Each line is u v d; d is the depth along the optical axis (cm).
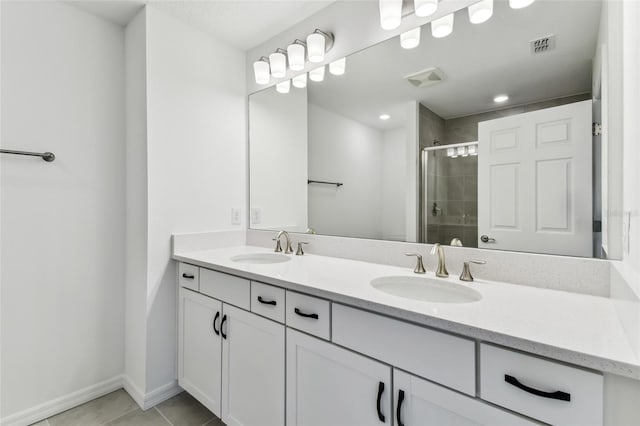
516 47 119
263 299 129
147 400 170
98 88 181
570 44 108
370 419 94
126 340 189
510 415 70
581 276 102
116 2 169
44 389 162
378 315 93
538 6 115
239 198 219
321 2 172
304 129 191
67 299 170
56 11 166
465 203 132
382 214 158
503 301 93
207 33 200
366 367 95
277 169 205
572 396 63
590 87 104
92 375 178
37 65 160
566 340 65
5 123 151
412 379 85
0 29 149
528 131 117
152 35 173
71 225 171
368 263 157
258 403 131
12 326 153
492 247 125
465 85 132
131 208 185
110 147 186
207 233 197
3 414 150
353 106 168
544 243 113
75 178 173
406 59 148
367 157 163
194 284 168
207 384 158
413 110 147
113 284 187
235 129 217
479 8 125
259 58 207
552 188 111
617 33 87
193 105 192
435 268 137
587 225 104
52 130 165
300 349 114
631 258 74
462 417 76
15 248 154
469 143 131
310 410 111
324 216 182
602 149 102
